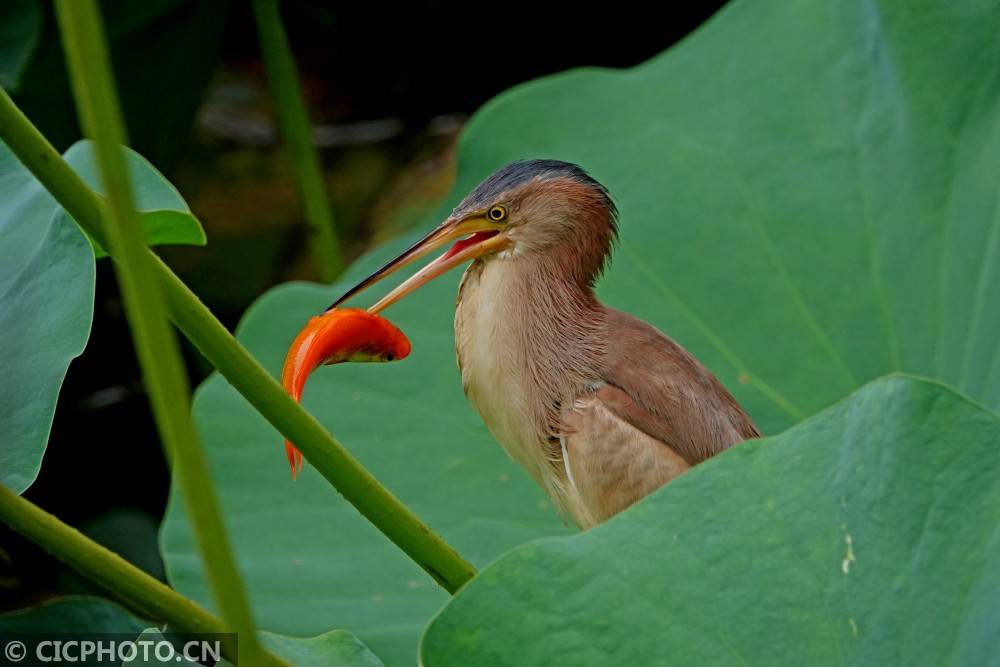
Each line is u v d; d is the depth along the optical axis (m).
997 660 3.96
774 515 4.43
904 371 7.50
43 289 5.15
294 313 8.61
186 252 12.73
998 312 7.01
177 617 4.17
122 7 10.91
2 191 5.74
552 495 7.56
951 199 7.75
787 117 8.59
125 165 2.73
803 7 9.00
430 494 7.65
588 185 7.69
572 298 7.59
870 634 4.18
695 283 8.20
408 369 8.20
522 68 13.52
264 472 7.78
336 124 13.73
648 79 9.22
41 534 4.07
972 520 4.28
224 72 14.17
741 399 7.75
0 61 9.89
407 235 9.15
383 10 13.45
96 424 11.73
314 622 6.96
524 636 4.20
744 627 4.23
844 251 8.00
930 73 8.05
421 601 7.07
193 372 11.59
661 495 4.50
